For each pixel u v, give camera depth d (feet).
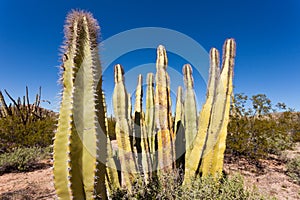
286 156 22.17
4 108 32.89
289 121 28.02
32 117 32.86
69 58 5.55
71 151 5.03
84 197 5.27
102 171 5.77
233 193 8.59
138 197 8.39
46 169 19.13
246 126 21.85
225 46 9.03
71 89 5.33
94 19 6.05
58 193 5.10
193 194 8.19
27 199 12.20
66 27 5.76
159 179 9.20
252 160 20.17
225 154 21.75
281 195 12.70
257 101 24.89
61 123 5.24
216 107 8.97
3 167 18.12
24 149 22.47
